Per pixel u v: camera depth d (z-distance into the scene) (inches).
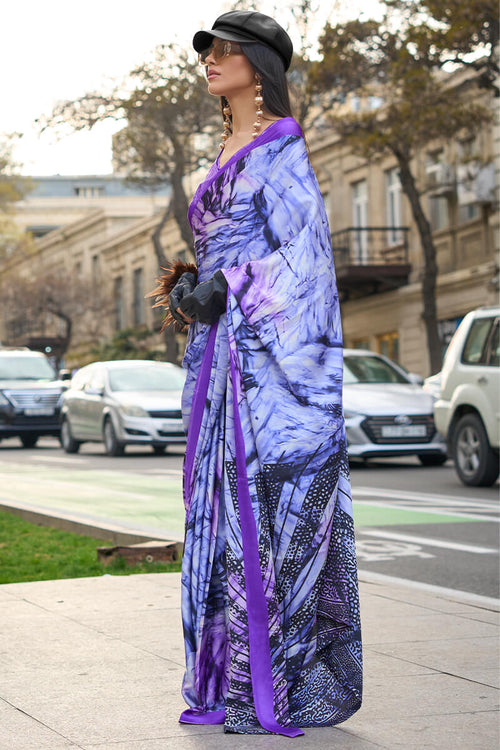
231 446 134.1
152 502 445.1
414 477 572.1
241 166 136.1
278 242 135.0
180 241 1984.5
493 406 483.2
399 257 1305.4
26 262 2623.0
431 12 856.9
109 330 2305.6
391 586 239.6
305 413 132.6
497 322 490.9
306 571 132.4
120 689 150.8
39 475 607.5
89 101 1152.8
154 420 796.6
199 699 136.7
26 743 127.8
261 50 137.6
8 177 1974.7
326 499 133.0
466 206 1150.3
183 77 1139.3
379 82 1008.2
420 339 1272.1
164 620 196.5
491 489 497.0
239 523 132.6
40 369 1068.5
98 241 2503.7
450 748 126.7
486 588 253.9
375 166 1352.1
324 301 133.6
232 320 132.2
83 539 328.5
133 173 1285.7
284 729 130.2
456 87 1045.8
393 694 150.0
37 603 213.3
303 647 132.8
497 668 165.0
